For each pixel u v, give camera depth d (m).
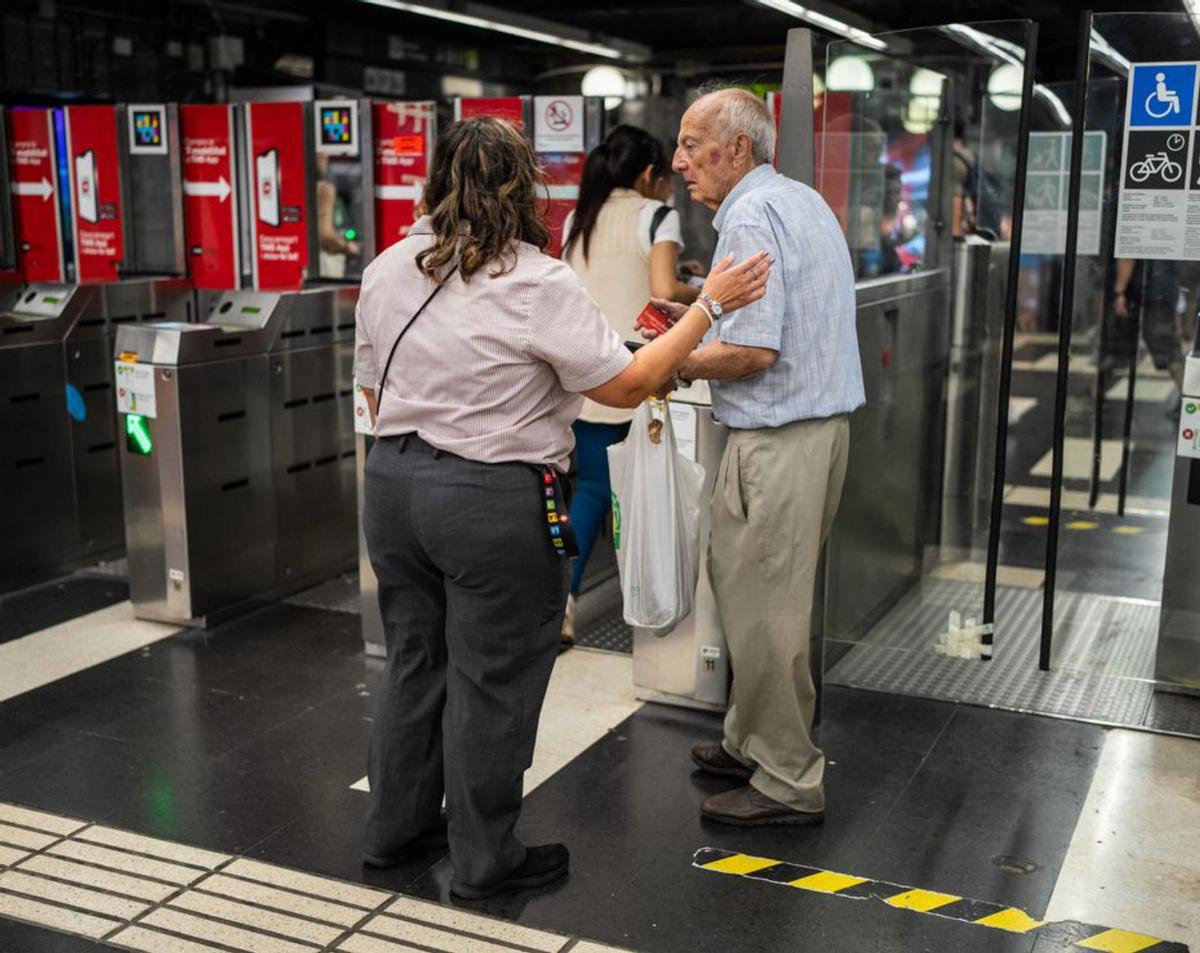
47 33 7.96
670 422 3.12
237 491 4.70
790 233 2.83
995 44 3.68
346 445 5.28
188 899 2.78
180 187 5.88
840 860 2.93
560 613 2.68
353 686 4.05
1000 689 3.96
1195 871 2.88
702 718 3.76
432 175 2.53
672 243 4.08
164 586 4.60
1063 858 2.94
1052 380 6.05
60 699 3.94
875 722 3.73
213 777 3.39
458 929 2.65
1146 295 5.62
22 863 2.94
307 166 5.65
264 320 4.77
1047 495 6.18
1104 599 4.87
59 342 5.29
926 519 4.71
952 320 4.66
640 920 2.68
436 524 2.50
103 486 5.55
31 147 6.18
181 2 8.98
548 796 3.26
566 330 2.45
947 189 4.73
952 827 3.09
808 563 2.95
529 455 2.52
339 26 10.52
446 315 2.48
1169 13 3.50
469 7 9.36
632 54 12.13
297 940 2.62
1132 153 3.63
